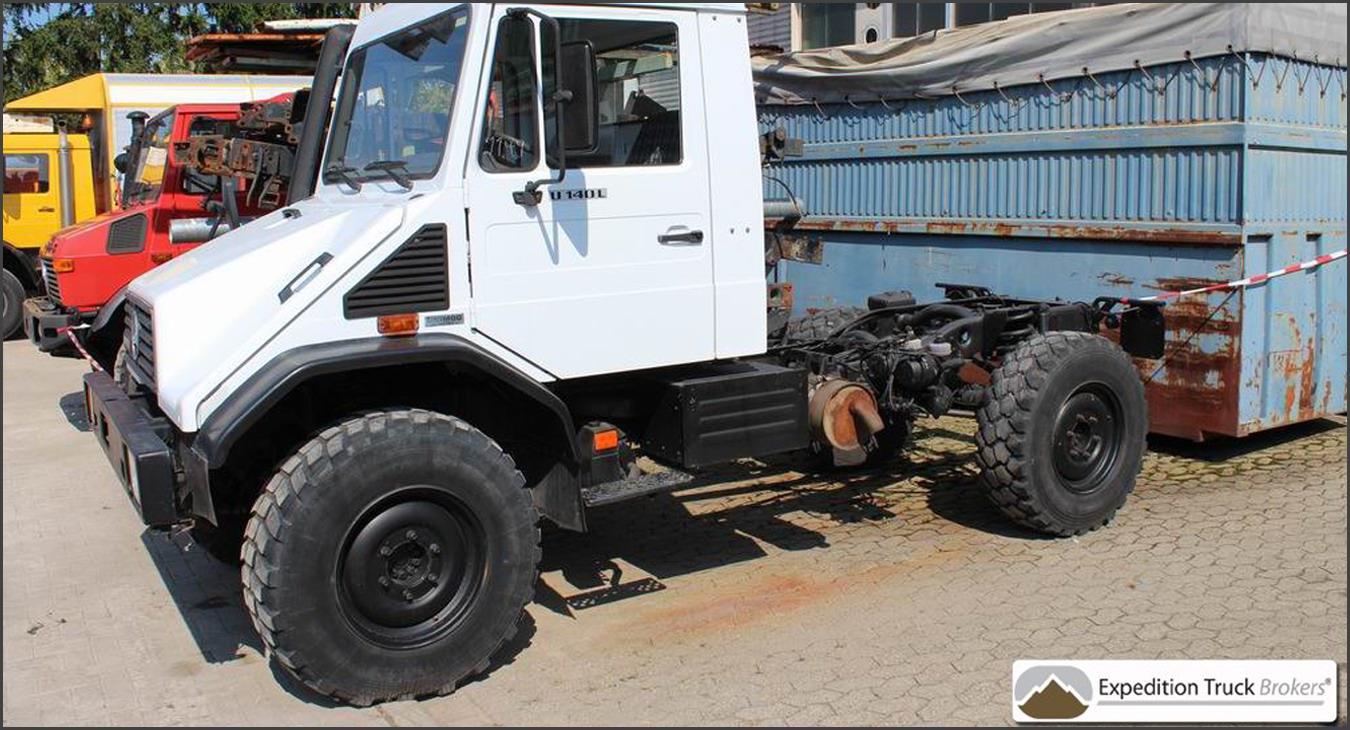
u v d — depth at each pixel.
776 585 5.23
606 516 6.35
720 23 4.89
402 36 4.76
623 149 4.68
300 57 12.79
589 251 4.57
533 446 4.73
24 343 14.14
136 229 10.87
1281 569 5.18
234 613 5.09
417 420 4.08
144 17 22.28
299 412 4.46
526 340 4.46
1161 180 6.87
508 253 4.40
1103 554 5.48
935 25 11.05
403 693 4.10
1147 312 6.19
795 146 5.56
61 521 6.50
